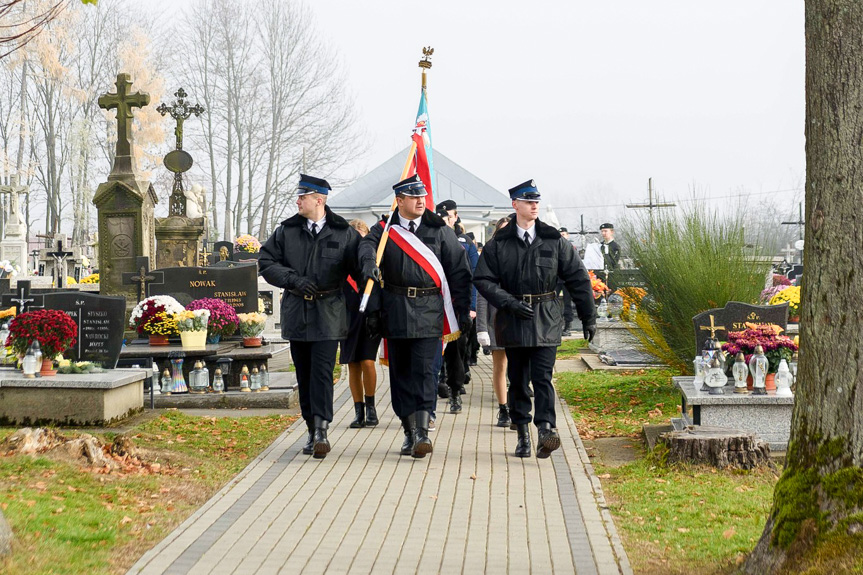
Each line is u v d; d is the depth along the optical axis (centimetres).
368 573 529
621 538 601
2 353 1083
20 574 499
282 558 554
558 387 1277
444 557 557
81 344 1049
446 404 1126
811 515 468
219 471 786
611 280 1275
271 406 1112
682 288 1117
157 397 1106
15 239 3284
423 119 1052
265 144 6322
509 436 928
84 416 951
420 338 813
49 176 5844
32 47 4941
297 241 826
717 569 524
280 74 6272
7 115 5772
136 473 756
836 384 473
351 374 967
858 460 463
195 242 2108
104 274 1641
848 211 474
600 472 797
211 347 1169
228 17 6184
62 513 618
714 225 1159
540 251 795
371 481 743
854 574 430
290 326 827
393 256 816
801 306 499
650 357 1328
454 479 749
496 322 809
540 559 554
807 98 494
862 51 470
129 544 578
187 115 2220
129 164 1655
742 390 866
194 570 531
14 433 783
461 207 4572
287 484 735
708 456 773
